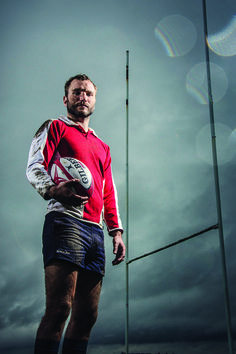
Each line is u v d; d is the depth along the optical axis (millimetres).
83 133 2971
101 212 2846
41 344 2246
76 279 2486
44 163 2719
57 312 2307
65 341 2609
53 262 2432
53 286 2375
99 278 2707
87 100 3084
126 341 2842
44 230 2574
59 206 2582
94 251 2676
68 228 2525
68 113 3100
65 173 2719
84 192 2717
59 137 2840
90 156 2898
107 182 3047
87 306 2619
